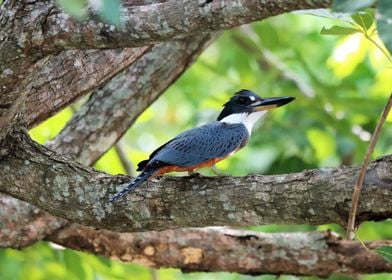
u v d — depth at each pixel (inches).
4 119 346.3
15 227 451.2
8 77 323.9
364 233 563.8
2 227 448.8
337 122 581.6
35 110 388.5
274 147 584.4
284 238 465.7
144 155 609.6
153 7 300.8
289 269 465.7
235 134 382.9
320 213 322.7
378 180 310.2
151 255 466.3
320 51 725.3
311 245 461.7
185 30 299.3
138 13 301.4
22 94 337.4
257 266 467.2
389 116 581.0
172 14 297.1
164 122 767.1
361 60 640.4
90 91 401.7
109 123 470.3
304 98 593.3
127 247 464.8
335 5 245.3
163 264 468.8
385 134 578.6
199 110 637.3
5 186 370.0
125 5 355.6
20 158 364.2
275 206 329.1
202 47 480.1
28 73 326.6
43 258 503.2
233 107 438.0
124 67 405.1
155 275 527.8
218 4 289.7
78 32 309.1
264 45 680.4
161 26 299.6
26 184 365.1
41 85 384.8
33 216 452.4
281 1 278.2
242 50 694.5
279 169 579.2
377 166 313.1
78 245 464.1
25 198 370.6
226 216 339.9
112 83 475.5
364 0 244.1
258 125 593.9
